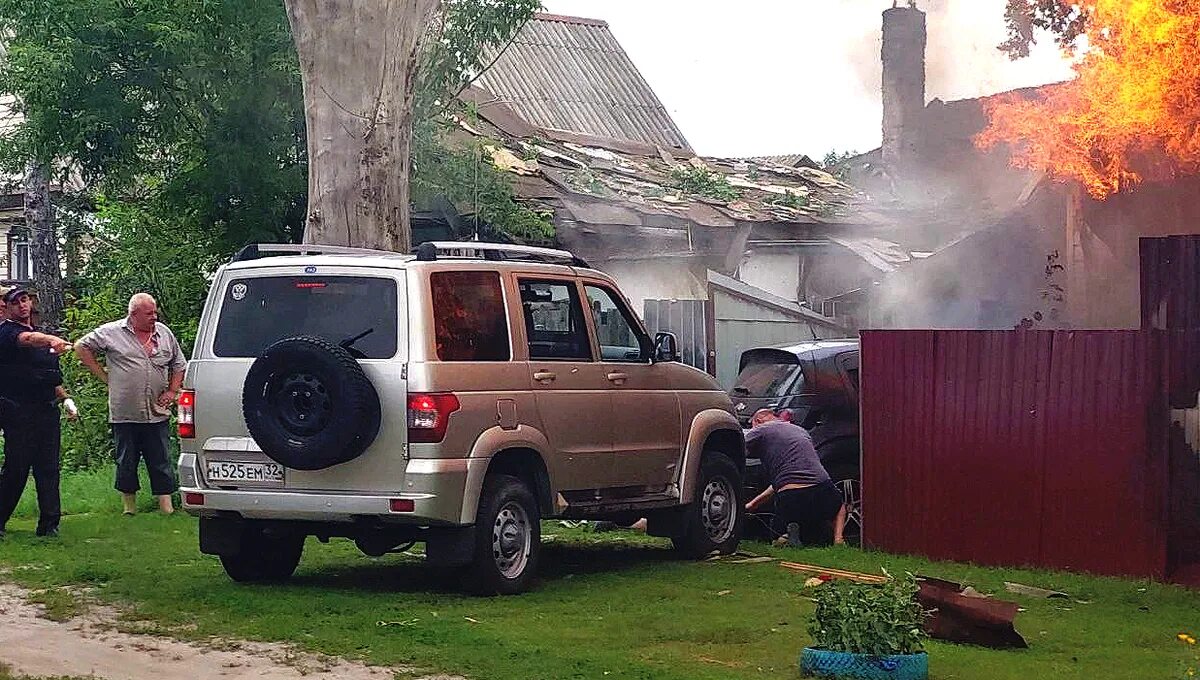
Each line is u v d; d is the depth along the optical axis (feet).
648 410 36.06
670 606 30.60
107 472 52.47
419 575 35.01
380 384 30.01
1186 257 33.91
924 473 38.06
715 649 26.25
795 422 42.19
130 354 43.75
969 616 26.94
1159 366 33.96
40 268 75.51
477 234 60.39
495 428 31.17
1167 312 34.24
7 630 27.66
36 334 38.32
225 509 31.17
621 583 33.78
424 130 59.52
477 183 60.34
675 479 37.22
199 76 56.03
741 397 43.39
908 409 38.42
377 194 42.14
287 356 29.84
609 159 77.71
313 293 31.19
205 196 56.75
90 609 29.71
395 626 27.68
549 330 33.71
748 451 40.83
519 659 24.97
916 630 23.95
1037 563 35.91
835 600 24.09
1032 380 36.06
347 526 30.81
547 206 62.85
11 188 78.48
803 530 41.55
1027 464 36.11
